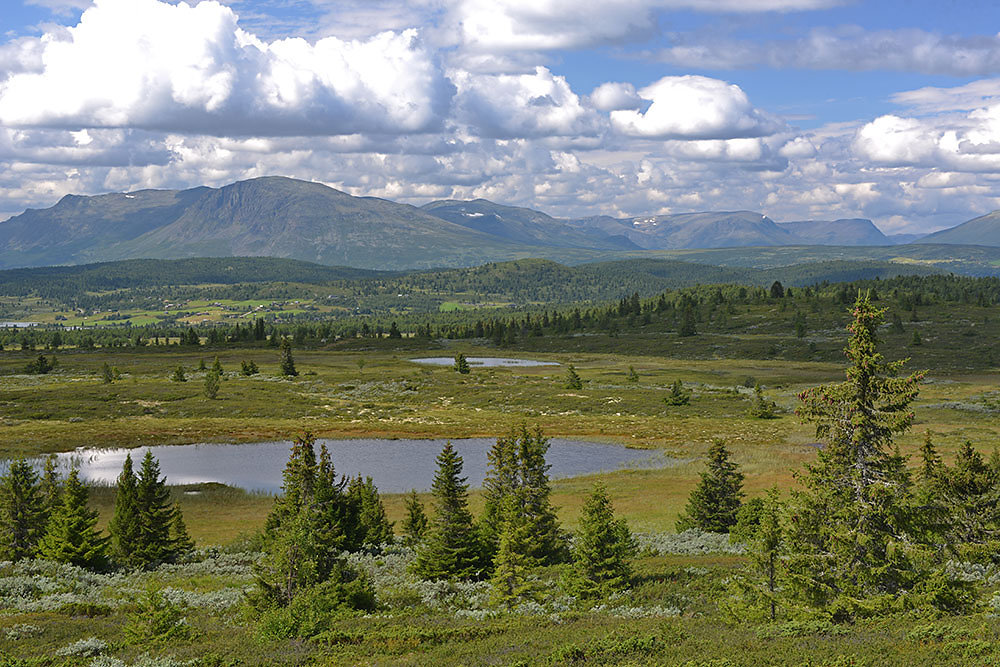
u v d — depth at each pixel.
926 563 24.11
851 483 24.66
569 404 136.38
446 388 157.75
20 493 47.53
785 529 25.41
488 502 45.84
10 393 141.50
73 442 99.12
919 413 108.81
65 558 43.09
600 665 20.22
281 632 26.06
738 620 25.72
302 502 44.38
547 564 42.38
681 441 98.38
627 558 39.59
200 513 65.00
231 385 160.75
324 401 142.38
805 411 25.52
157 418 123.25
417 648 23.80
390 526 50.75
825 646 20.17
